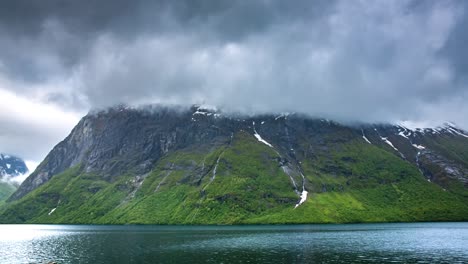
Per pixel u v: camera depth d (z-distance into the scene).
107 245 187.12
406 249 159.50
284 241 199.50
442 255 141.00
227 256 143.25
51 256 147.75
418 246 169.88
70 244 194.88
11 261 137.00
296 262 128.62
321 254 147.00
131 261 132.88
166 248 171.00
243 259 135.75
